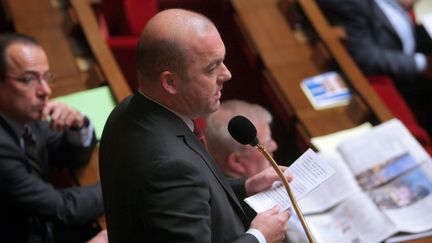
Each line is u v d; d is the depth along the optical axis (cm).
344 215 807
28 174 795
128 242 519
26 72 794
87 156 881
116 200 523
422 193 828
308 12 1141
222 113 753
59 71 1012
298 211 541
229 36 1257
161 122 516
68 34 1060
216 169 536
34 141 838
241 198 607
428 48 1338
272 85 1079
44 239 829
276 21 1159
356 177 854
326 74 1085
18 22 1074
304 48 1124
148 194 491
